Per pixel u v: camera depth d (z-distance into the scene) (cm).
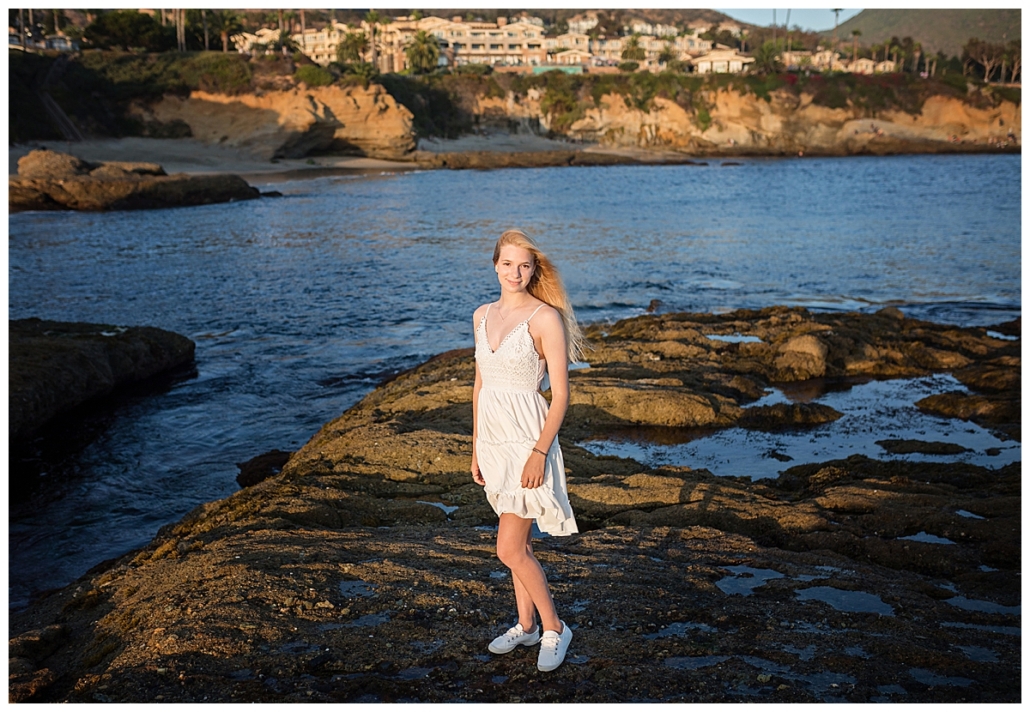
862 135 9150
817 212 3569
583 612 405
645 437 837
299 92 6988
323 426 932
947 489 629
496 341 341
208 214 3688
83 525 738
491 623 392
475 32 13912
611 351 1144
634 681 330
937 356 1146
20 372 998
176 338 1299
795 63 12750
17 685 352
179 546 542
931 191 4631
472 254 2450
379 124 7312
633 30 17888
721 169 7156
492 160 7450
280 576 441
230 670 346
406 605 410
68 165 4247
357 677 337
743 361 1105
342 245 2661
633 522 586
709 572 467
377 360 1307
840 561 491
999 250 2391
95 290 1903
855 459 724
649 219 3338
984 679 333
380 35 12756
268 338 1457
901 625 390
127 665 353
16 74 6212
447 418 855
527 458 334
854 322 1331
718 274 2058
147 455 908
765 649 361
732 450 794
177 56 7231
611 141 9138
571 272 2083
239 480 832
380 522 597
